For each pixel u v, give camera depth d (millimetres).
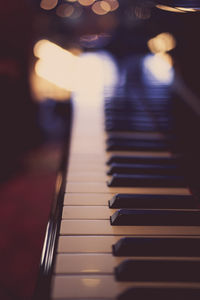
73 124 689
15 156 1285
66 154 594
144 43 1071
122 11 1298
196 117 623
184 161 559
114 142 615
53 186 1115
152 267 359
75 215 440
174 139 625
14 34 1517
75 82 920
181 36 689
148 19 963
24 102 1404
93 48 1198
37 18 1549
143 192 494
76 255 384
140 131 653
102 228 420
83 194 482
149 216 425
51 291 349
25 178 1160
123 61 1042
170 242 386
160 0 433
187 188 503
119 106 750
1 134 1292
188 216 429
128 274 357
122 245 383
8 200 1013
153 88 846
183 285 354
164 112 711
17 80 1377
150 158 562
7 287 685
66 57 1404
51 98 1477
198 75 633
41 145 1381
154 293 340
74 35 1468
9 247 803
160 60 886
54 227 425
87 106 774
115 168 529
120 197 455
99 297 344
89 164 562
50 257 385
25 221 913
